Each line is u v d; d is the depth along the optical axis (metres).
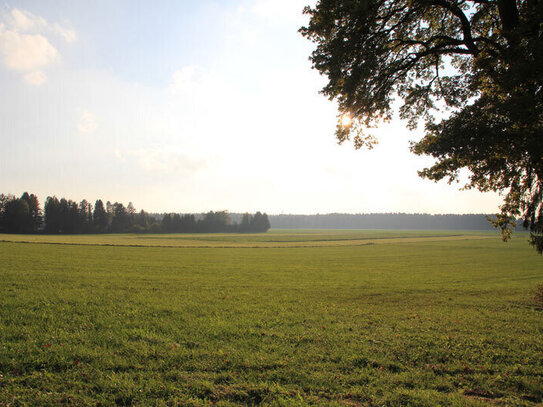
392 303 15.72
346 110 12.48
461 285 22.31
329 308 14.00
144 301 14.44
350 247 72.69
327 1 10.66
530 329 10.55
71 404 5.49
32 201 136.88
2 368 6.74
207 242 83.81
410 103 13.61
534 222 11.97
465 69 13.47
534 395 6.14
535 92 8.91
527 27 9.06
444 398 5.90
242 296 16.73
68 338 8.67
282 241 96.69
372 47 11.46
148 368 6.91
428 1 11.00
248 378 6.54
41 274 22.08
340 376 6.71
